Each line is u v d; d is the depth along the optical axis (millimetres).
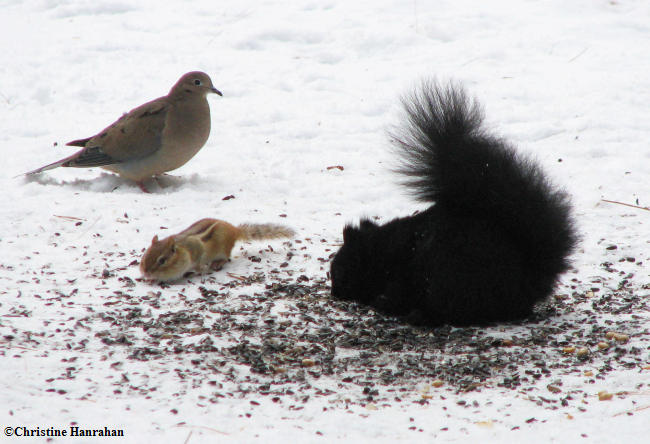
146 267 10555
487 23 24984
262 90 20953
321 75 21797
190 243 10852
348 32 24438
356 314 9836
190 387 7492
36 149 17375
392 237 9820
